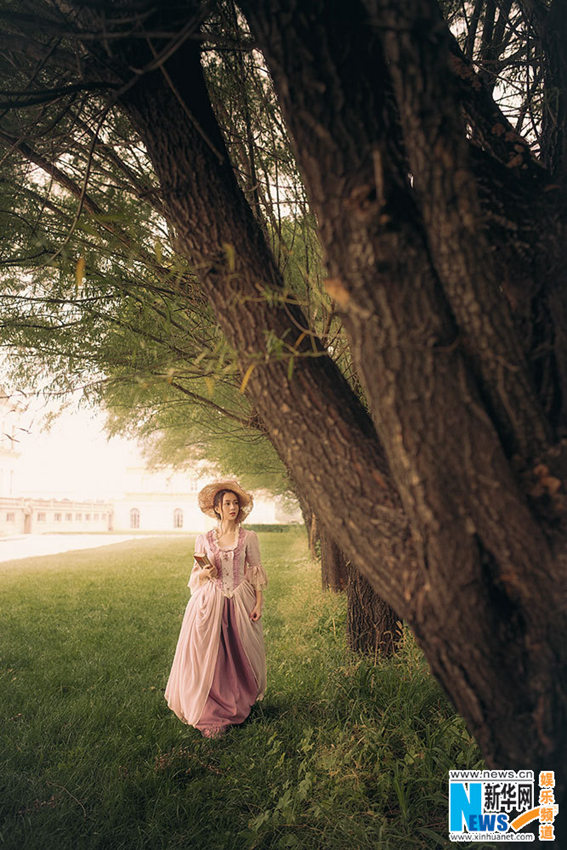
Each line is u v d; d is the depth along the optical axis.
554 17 2.06
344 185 1.36
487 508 1.38
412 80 1.29
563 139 1.93
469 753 3.03
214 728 4.04
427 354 1.35
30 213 3.45
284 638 6.85
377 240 1.32
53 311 3.77
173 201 1.84
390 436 1.42
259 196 3.08
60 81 2.54
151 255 3.32
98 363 4.08
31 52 2.08
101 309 3.85
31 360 4.10
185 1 1.93
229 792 3.21
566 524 1.44
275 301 1.72
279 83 1.46
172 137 1.84
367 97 1.40
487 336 1.39
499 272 1.69
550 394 1.60
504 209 1.66
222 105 3.08
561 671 1.47
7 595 11.25
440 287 1.39
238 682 4.26
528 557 1.41
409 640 4.75
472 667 1.49
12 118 2.93
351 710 3.77
